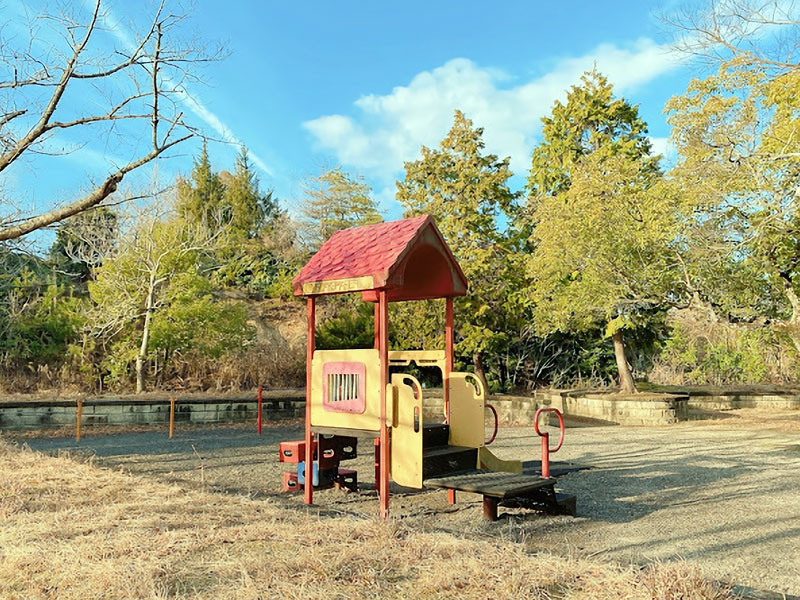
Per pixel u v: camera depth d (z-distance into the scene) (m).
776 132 11.35
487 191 19.77
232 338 18.88
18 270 19.73
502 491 5.72
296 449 7.59
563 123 25.14
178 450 11.52
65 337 19.77
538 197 23.91
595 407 19.05
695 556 4.95
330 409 6.96
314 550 4.50
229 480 8.45
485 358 23.00
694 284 14.80
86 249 20.61
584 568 4.11
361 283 6.43
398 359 8.17
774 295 14.59
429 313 18.81
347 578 4.00
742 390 22.39
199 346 18.70
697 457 10.91
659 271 14.66
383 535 4.89
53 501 6.23
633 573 3.89
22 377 18.78
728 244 12.63
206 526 5.24
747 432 15.21
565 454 11.34
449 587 3.83
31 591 3.77
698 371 25.34
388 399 6.39
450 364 7.62
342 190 35.03
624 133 24.78
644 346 21.97
